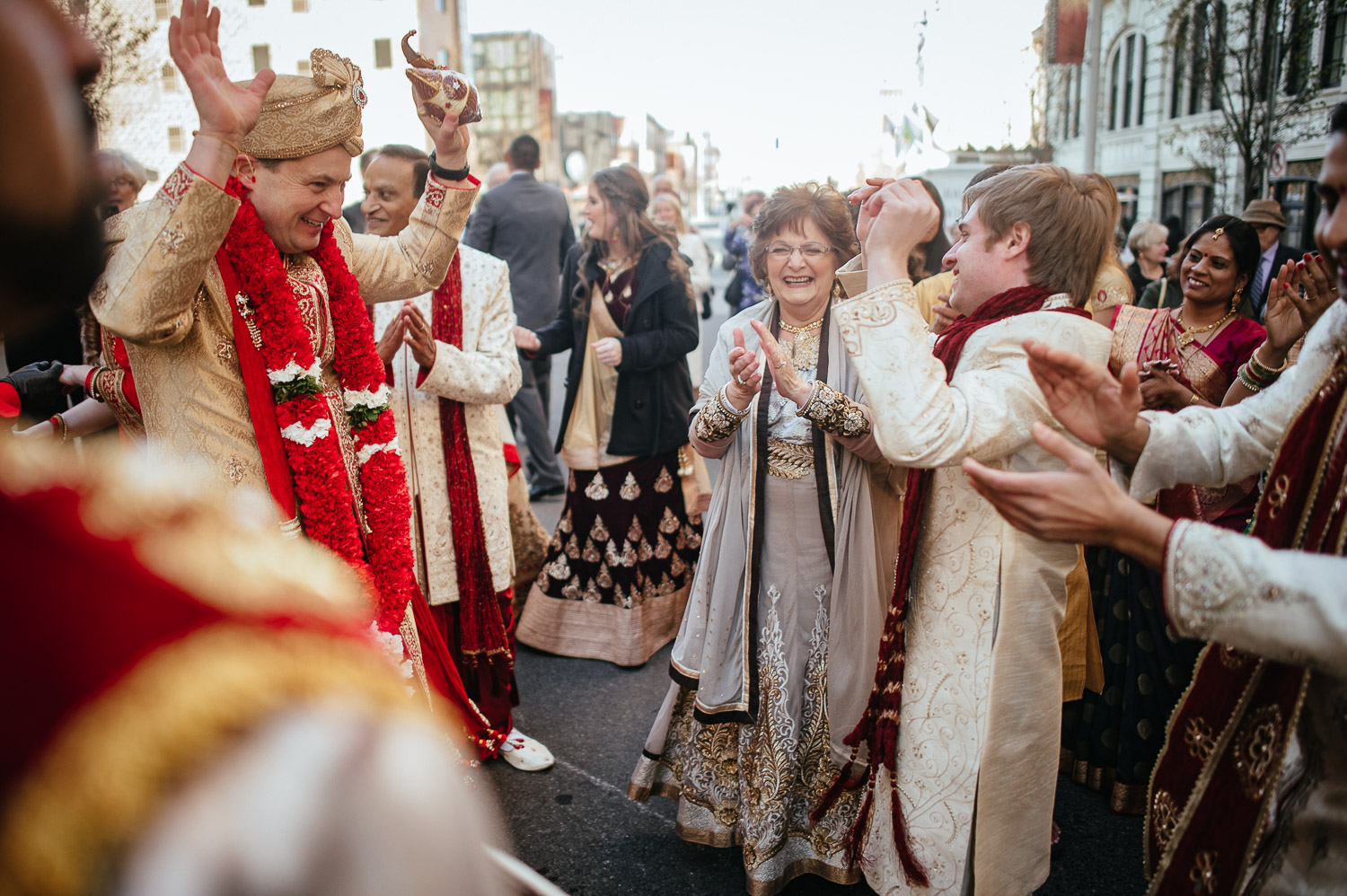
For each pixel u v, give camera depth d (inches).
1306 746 46.3
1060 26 576.4
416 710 19.7
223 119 63.4
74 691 17.2
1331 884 44.5
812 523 93.0
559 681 147.4
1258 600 41.1
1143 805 112.0
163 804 15.5
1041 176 69.6
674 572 156.5
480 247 262.8
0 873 15.5
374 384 81.8
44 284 18.5
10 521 18.0
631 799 107.3
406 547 81.5
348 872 15.4
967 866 73.6
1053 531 46.1
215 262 71.2
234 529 22.0
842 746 92.6
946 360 72.0
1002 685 71.0
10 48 17.2
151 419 74.0
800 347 97.4
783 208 93.7
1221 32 448.1
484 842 18.7
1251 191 434.6
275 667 17.8
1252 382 105.0
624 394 147.1
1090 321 68.2
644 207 148.6
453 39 1255.5
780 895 95.0
